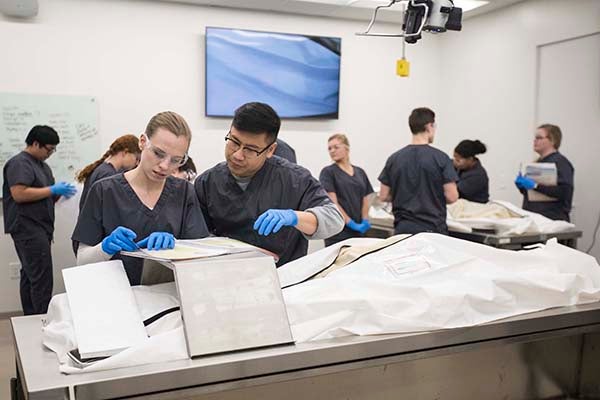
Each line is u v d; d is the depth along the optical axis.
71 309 1.20
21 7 3.85
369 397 1.50
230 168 1.81
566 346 1.82
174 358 1.13
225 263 1.25
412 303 1.36
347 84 5.07
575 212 4.19
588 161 4.08
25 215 3.57
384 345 1.28
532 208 3.98
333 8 4.63
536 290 1.52
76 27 4.18
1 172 4.05
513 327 1.44
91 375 1.06
